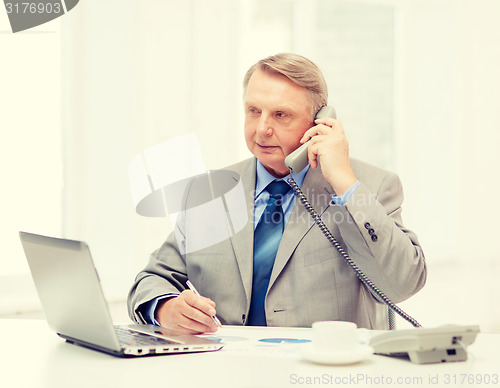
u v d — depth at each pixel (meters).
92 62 2.62
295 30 3.37
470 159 3.82
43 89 2.56
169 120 2.77
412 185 3.87
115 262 2.67
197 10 2.82
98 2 2.61
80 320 1.17
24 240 1.24
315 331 1.09
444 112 3.87
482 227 3.81
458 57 3.81
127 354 1.14
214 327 1.38
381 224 1.45
